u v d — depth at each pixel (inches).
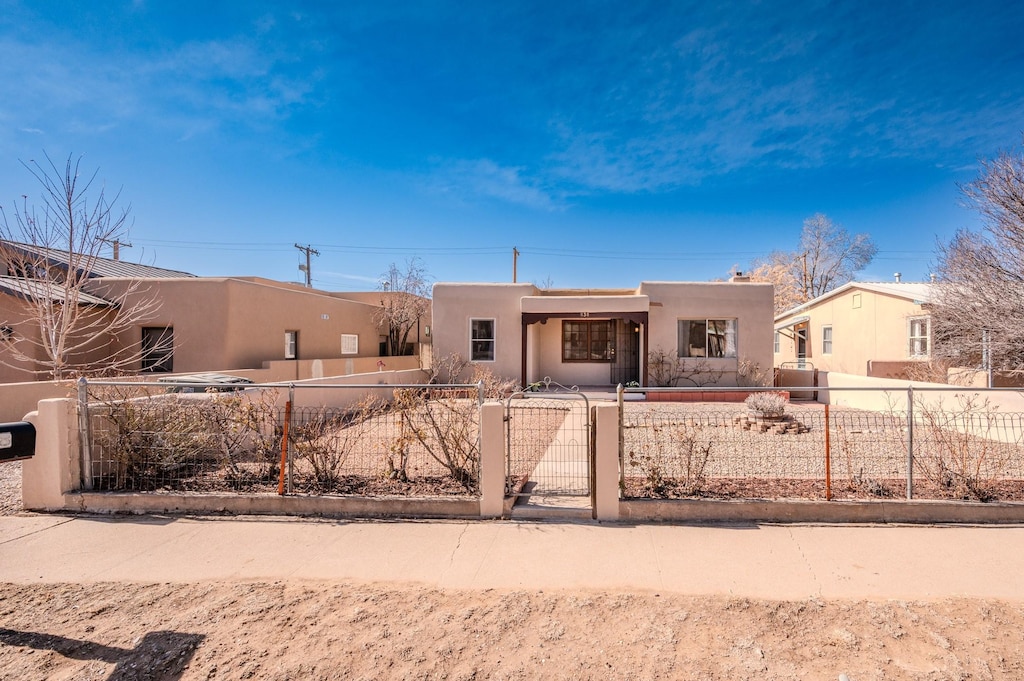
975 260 423.5
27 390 376.8
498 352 644.1
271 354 697.0
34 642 123.5
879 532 183.6
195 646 121.9
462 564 163.2
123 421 226.7
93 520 203.5
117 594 145.9
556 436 356.8
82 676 111.3
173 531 191.8
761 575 153.7
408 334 1115.3
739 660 116.3
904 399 421.7
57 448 214.4
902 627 127.5
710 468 263.3
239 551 174.1
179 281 623.5
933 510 192.9
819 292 1470.2
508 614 134.8
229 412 236.8
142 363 623.5
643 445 323.9
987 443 246.4
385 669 113.9
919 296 532.7
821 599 140.1
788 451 302.8
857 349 661.3
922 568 157.0
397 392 235.3
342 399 446.6
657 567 159.5
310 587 149.3
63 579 154.7
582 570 158.2
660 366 621.0
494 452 202.2
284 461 213.9
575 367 685.3
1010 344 410.6
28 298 469.7
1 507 219.1
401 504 204.4
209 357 623.5
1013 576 151.7
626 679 110.4
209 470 237.8
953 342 464.4
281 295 718.5
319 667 114.4
